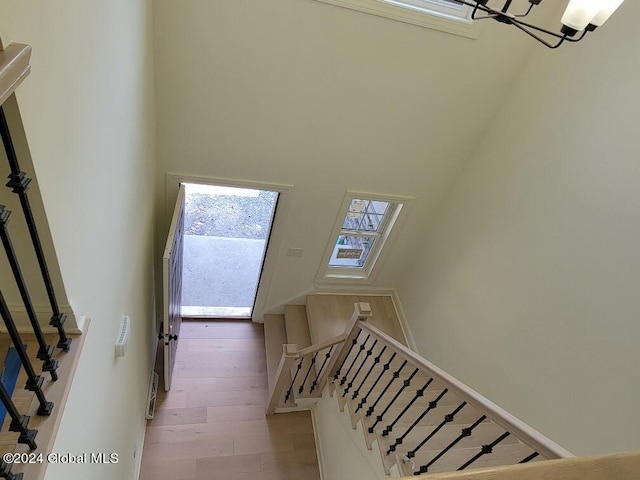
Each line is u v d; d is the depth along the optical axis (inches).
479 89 124.2
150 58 95.9
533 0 57.9
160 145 118.6
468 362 137.9
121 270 73.0
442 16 105.2
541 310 110.3
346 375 126.0
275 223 147.1
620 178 92.0
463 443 103.2
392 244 166.6
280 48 105.0
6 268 39.3
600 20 56.4
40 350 38.8
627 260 89.0
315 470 135.5
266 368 162.4
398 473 87.0
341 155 131.6
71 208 41.2
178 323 150.7
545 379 106.9
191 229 228.5
